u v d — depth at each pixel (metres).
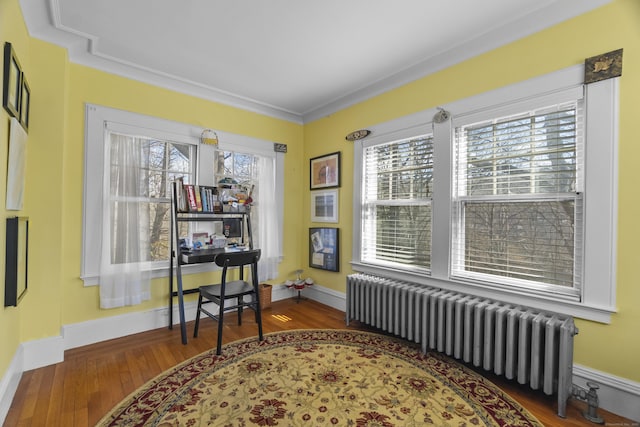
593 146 1.79
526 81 2.06
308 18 2.04
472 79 2.36
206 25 2.12
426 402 1.80
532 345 1.81
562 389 1.68
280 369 2.17
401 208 2.94
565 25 1.90
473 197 2.36
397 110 2.91
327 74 2.84
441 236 2.52
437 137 2.56
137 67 2.69
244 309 3.49
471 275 2.38
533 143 2.09
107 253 2.61
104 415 1.67
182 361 2.29
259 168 3.69
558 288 1.97
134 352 2.42
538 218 2.08
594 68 1.78
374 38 2.27
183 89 3.08
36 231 2.15
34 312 2.14
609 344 1.75
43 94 2.17
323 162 3.76
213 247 3.10
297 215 4.08
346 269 3.46
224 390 1.91
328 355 2.39
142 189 2.84
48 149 2.19
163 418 1.65
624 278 1.70
